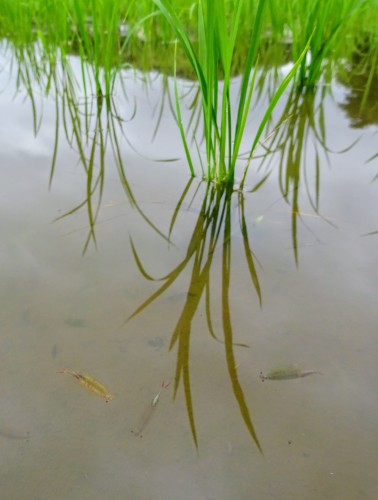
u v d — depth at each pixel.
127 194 0.30
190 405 0.17
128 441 0.15
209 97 0.28
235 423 0.16
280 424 0.16
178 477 0.14
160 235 0.26
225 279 0.23
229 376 0.18
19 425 0.16
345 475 0.14
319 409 0.16
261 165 0.35
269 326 0.20
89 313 0.20
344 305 0.21
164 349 0.19
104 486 0.14
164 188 0.31
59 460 0.15
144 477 0.14
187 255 0.24
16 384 0.17
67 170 0.33
